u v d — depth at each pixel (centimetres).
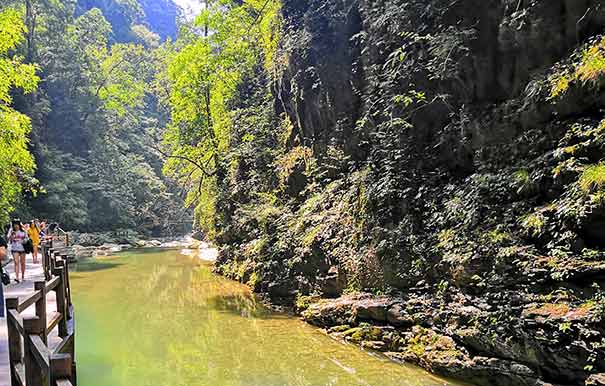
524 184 801
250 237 1814
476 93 977
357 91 1352
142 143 4647
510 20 895
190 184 3759
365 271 1070
